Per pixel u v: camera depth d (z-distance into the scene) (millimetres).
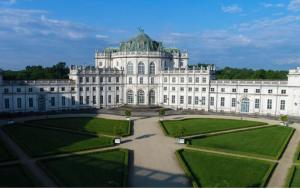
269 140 83938
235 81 145000
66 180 51094
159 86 168250
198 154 69562
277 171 58438
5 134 89562
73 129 96000
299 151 72438
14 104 135000
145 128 102688
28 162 61906
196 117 129000
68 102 150500
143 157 67438
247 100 142875
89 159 64500
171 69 166625
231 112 146000
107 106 163625
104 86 161500
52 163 61156
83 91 154625
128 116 121188
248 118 127812
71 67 158000
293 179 53562
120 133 86812
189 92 157875
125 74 168125
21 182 50375
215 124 109562
